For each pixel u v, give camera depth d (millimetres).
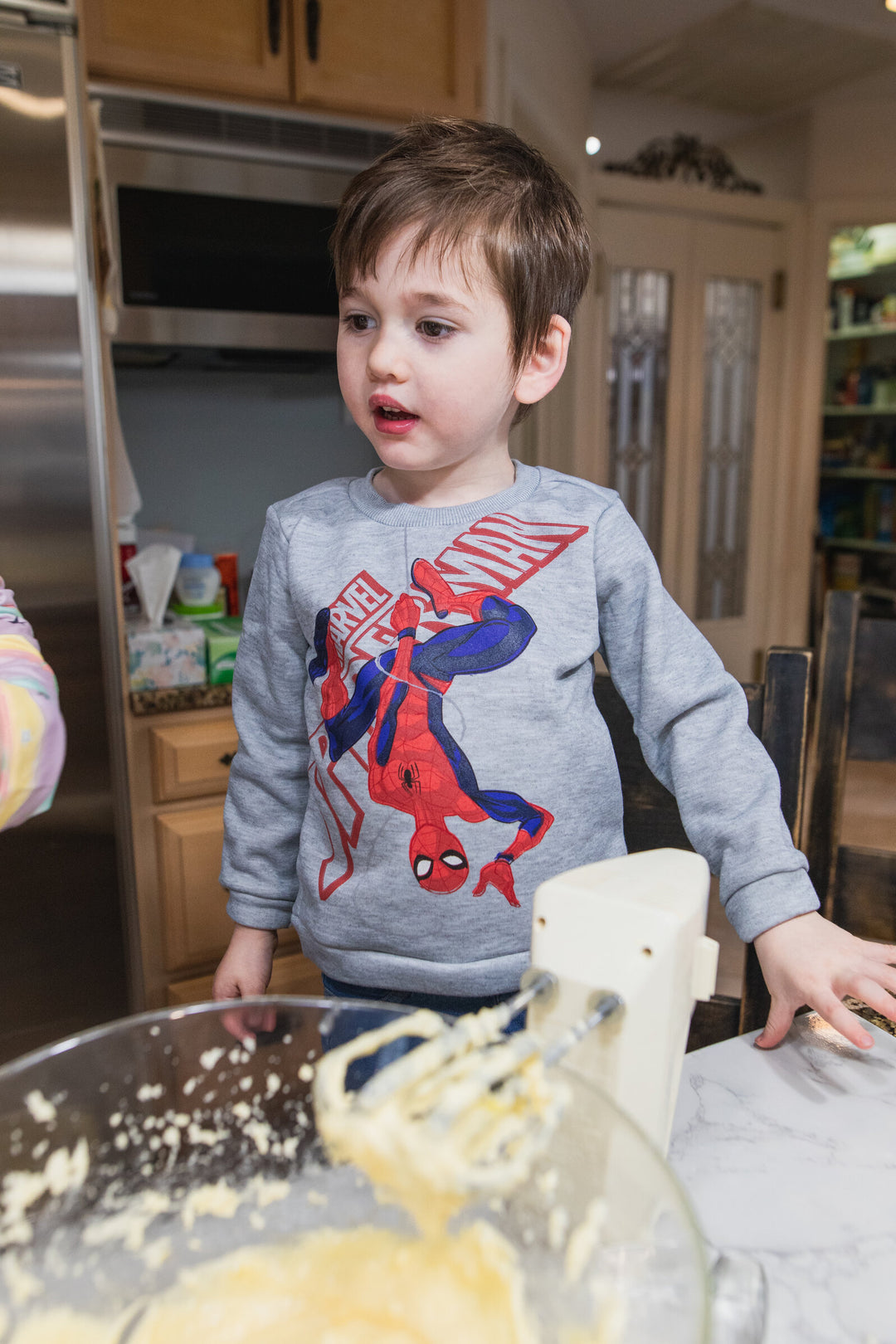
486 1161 376
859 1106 587
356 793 759
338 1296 447
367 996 798
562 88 2699
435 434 727
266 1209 465
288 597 842
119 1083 439
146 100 1681
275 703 875
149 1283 449
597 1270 388
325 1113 375
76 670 1603
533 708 743
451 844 734
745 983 816
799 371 3744
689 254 3471
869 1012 700
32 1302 418
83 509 1561
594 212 3246
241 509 2328
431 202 683
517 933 747
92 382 1532
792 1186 520
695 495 3666
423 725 738
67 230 1469
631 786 884
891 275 4219
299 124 1812
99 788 1652
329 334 1916
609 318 3375
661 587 799
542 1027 460
